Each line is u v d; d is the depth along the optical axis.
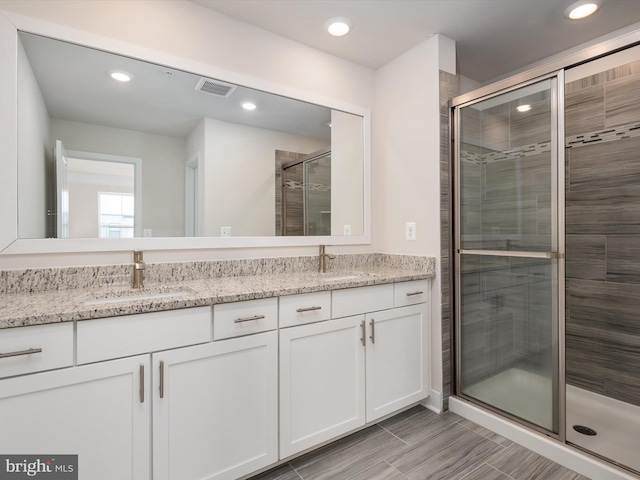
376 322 1.86
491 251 1.96
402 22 1.99
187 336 1.30
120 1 1.62
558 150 1.67
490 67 2.59
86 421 1.12
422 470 1.58
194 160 1.85
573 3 1.83
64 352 1.08
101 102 1.60
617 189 2.06
